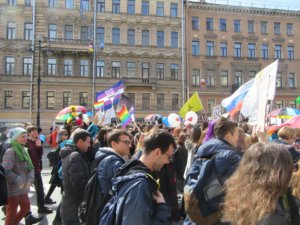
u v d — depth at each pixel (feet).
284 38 149.89
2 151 21.80
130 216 7.95
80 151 16.92
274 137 27.99
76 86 125.80
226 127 12.81
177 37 138.31
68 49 123.75
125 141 13.96
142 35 134.82
